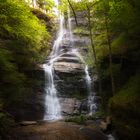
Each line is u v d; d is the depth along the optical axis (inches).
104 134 530.9
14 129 535.2
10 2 579.8
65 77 826.8
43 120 693.3
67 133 514.9
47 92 794.8
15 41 764.0
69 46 1048.8
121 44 706.2
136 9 509.0
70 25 1165.1
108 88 750.5
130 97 476.4
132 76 627.8
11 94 653.9
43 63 890.7
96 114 690.8
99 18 695.7
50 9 1266.0
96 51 828.6
